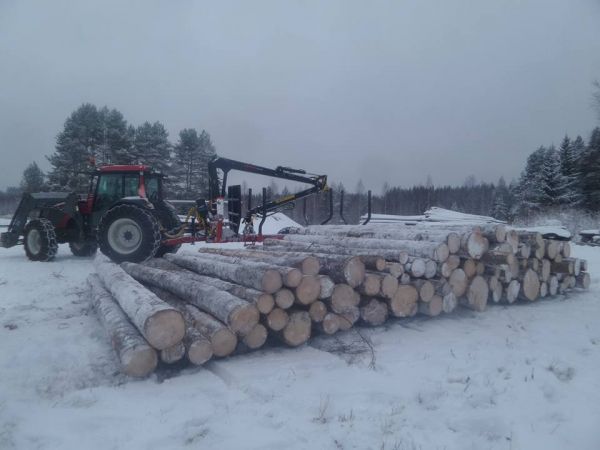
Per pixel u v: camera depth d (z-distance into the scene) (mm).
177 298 5785
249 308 4344
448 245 5664
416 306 5449
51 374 3979
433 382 3834
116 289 5234
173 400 3520
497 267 6098
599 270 9492
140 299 4398
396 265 5332
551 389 3693
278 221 21766
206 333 4297
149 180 10969
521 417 3262
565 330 5254
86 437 2986
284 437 2975
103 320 4879
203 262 6457
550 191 32969
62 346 4609
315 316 4762
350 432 3043
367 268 5473
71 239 11062
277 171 11320
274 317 4488
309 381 3840
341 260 5031
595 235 16609
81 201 10930
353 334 5000
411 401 3500
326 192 13094
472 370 4082
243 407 3389
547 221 19953
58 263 10281
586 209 27703
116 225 9094
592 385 3777
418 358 4383
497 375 3973
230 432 3035
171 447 2881
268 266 4777
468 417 3244
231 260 6152
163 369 4090
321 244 7492
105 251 9102
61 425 3133
